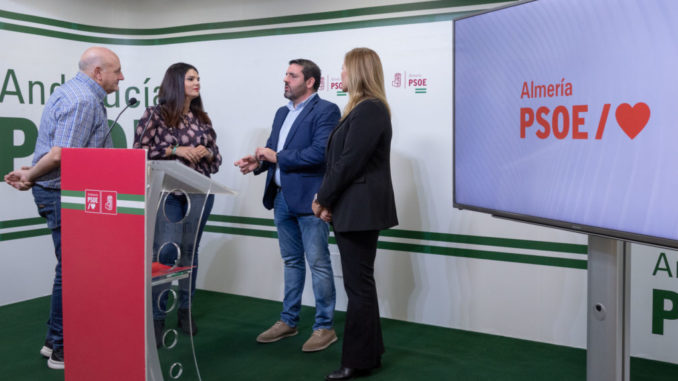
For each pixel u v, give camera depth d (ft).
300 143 10.28
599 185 5.21
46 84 13.88
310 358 10.02
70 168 7.16
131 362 6.77
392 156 12.21
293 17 13.21
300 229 10.70
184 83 11.08
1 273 13.19
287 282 11.05
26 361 9.93
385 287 12.49
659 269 9.85
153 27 15.03
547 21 5.77
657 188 4.67
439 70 11.62
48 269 14.15
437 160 11.76
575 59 5.42
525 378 9.18
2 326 11.78
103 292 6.97
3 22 12.92
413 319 12.23
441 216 11.80
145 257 6.58
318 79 10.63
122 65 15.11
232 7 13.97
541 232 10.85
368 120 8.23
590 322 5.88
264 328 11.76
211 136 11.76
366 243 8.66
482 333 11.50
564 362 9.89
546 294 10.88
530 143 6.09
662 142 4.61
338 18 12.66
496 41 6.63
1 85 12.95
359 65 8.68
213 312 12.92
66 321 7.39
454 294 11.77
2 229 13.16
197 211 7.31
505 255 11.23
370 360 8.95
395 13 12.00
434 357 10.12
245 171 10.73
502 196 6.64
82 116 9.36
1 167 13.07
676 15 4.44
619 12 4.93
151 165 6.68
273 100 13.65
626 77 4.90
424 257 12.03
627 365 5.74
